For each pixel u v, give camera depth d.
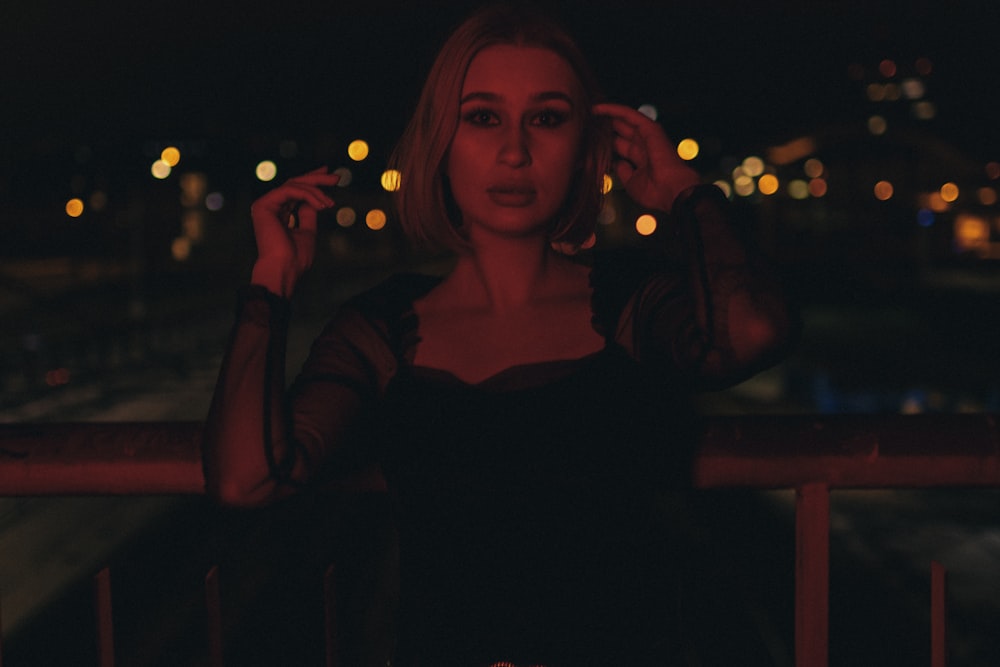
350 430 1.14
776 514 7.77
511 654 1.10
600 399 1.13
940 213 60.59
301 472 1.09
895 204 60.91
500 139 1.15
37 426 1.19
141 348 22.31
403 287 1.23
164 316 28.69
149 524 7.82
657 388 1.16
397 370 1.16
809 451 1.18
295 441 1.09
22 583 6.61
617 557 1.12
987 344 23.84
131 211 27.23
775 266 1.11
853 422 1.20
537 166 1.15
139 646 5.44
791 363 20.02
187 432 1.18
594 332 1.17
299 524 7.56
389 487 1.17
